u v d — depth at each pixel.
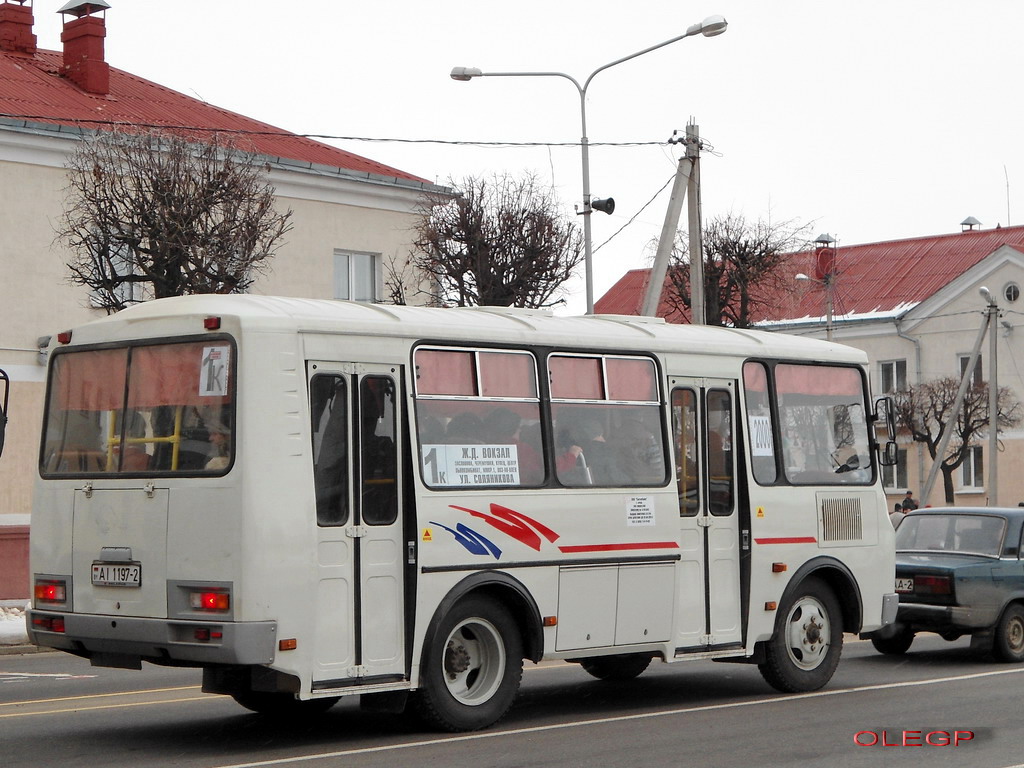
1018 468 53.06
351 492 10.03
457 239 30.14
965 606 15.62
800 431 13.52
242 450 9.52
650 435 12.16
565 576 11.30
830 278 53.62
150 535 9.92
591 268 26.05
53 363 10.95
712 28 24.28
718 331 13.32
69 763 9.22
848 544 13.73
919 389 52.56
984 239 59.19
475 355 10.95
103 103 28.77
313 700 11.78
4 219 24.89
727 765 9.19
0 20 30.44
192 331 9.97
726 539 12.69
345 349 10.13
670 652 12.10
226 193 23.64
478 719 10.68
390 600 10.21
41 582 10.66
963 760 9.42
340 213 30.19
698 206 24.88
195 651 9.51
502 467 10.99
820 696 12.91
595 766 9.12
